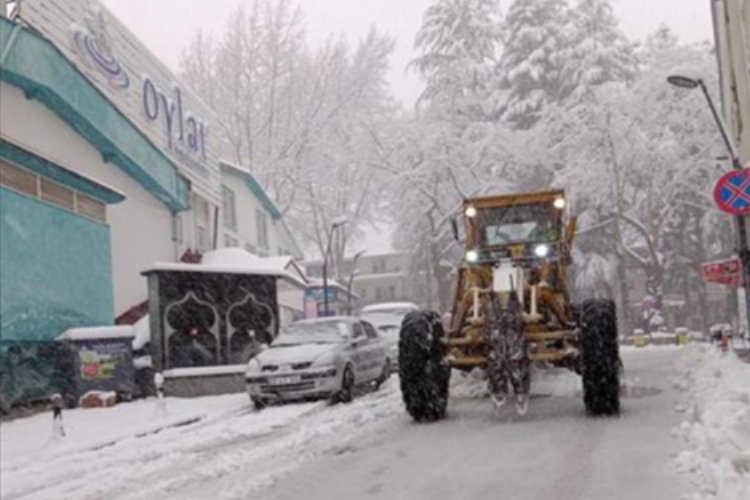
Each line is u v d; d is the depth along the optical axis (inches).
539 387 517.3
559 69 1937.7
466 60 1887.3
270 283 838.5
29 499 323.3
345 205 2178.9
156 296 755.4
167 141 1094.4
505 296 390.6
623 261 1688.0
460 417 427.5
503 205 487.8
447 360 410.9
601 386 389.1
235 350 805.2
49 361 690.8
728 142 798.5
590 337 387.9
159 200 1064.8
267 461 356.2
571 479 279.0
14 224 657.0
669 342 1422.2
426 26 1948.8
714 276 793.6
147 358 778.2
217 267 794.2
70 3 857.5
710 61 1696.6
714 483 245.9
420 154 1833.2
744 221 762.2
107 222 882.8
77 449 444.1
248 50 2229.3
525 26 1967.3
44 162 700.7
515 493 266.4
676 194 1797.5
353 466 328.5
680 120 1704.0
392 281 3174.2
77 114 808.9
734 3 861.8
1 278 632.4
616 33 1918.1
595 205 1764.3
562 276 444.8
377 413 478.0
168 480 333.4
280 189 2194.9
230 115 2210.9
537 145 1772.9
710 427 314.5
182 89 1170.0
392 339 829.2
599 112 1678.2
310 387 570.9
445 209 1806.1
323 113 2214.6
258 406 589.6
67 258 741.9
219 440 438.3
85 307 769.6
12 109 729.6
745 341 791.7
